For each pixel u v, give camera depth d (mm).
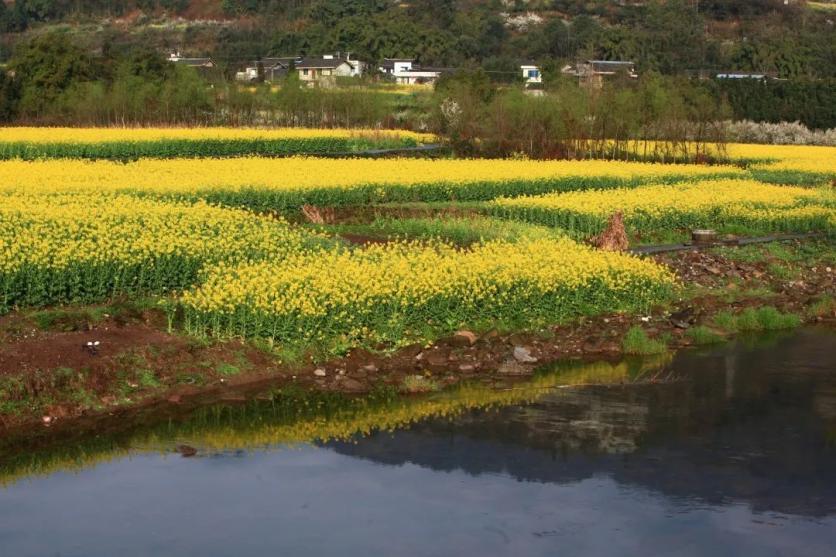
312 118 70750
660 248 27641
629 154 53812
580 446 14305
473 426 15188
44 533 11445
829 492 12734
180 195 29297
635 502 12375
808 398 16734
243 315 17656
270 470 13391
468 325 19766
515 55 126250
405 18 130000
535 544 11234
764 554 11047
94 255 18797
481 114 55062
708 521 11836
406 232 27328
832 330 22094
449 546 11172
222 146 51375
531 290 20422
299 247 22641
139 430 14836
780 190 37219
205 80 82438
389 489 12750
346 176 34438
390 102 78375
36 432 14516
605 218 28578
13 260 18094
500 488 12797
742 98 77375
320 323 18062
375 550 11055
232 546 11141
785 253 28547
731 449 14219
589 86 59500
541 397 16703
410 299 18891
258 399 16266
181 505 12242
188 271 20016
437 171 37375
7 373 15180
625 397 16750
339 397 16547
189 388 16312
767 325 22109
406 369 17906
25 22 143375
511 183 35656
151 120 67312
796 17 139875
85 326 17453
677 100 55375
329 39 122562
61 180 31406
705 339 20656
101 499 12406
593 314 21469
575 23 132000
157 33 139875
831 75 112688
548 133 52688
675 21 135375
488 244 23250
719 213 31641
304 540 11312
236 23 141750
